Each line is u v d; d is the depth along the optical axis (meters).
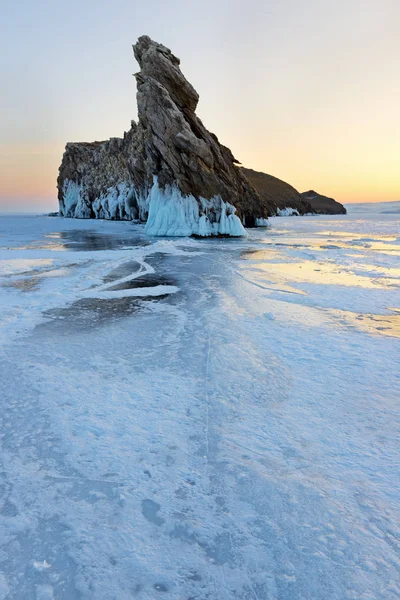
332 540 2.63
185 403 4.62
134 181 58.69
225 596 2.25
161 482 3.25
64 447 3.74
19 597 2.23
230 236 37.47
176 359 6.11
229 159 48.56
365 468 3.40
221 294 11.20
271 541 2.64
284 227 56.34
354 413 4.39
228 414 4.36
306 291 11.61
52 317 8.84
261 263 18.03
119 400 4.70
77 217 91.19
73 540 2.64
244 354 6.30
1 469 3.43
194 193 37.53
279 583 2.32
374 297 10.77
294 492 3.11
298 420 4.23
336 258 19.73
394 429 4.04
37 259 19.25
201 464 3.48
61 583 2.33
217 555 2.54
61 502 3.02
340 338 7.20
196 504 2.99
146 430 4.04
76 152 93.62
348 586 2.29
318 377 5.40
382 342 6.99
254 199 55.38
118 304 10.15
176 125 35.22
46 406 4.55
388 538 2.65
